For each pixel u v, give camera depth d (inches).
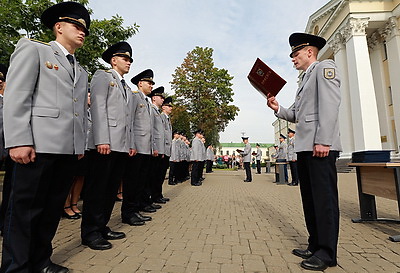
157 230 156.4
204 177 653.9
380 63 776.9
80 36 109.7
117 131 140.5
